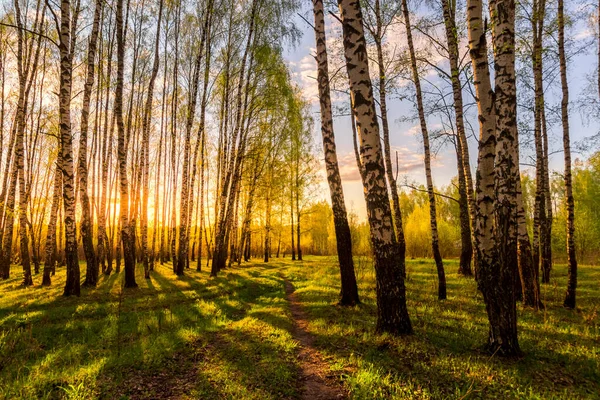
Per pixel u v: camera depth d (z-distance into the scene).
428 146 12.52
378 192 6.84
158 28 19.98
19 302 11.34
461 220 17.59
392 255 6.80
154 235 24.38
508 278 5.71
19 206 15.88
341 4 7.13
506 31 5.69
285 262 34.47
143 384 4.94
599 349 6.06
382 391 4.42
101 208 21.11
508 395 4.34
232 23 21.30
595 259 35.44
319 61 10.73
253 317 9.20
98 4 15.01
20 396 4.41
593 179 34.50
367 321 8.02
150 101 21.25
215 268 19.89
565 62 11.44
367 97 6.90
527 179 37.16
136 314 9.72
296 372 5.31
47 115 22.17
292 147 33.19
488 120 6.05
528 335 7.01
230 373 5.21
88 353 6.38
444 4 11.01
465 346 6.20
